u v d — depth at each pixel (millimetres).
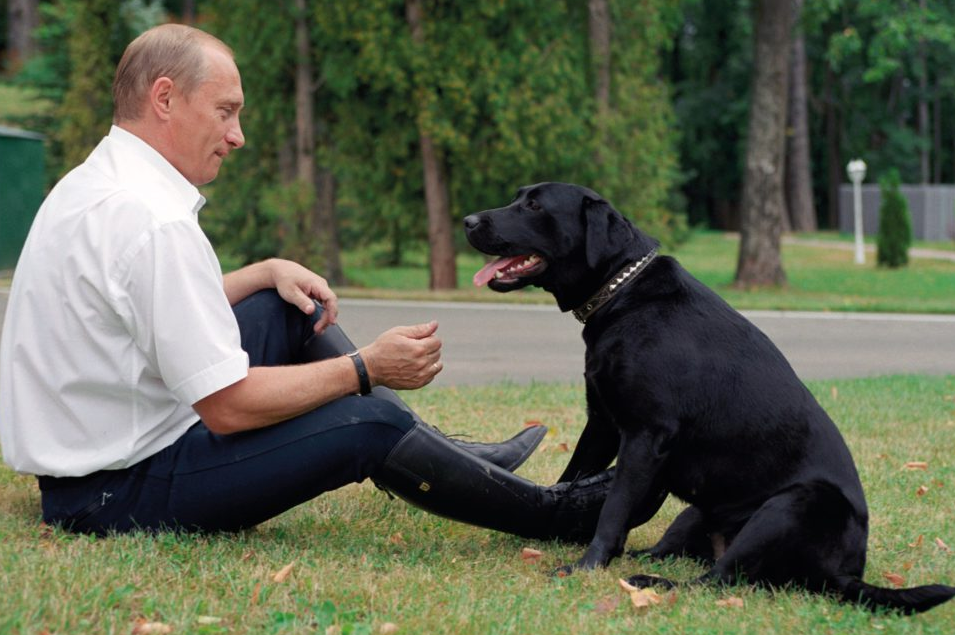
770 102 18359
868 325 12633
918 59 41531
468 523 3518
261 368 3100
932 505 4637
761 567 3283
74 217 3020
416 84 15523
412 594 3031
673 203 33781
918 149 46812
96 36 18609
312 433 3166
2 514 3561
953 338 11594
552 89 15469
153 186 3068
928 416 6809
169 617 2660
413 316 12594
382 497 4316
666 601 3172
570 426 6191
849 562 3301
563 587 3240
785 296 16891
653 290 3604
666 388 3457
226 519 3258
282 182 17078
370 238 19141
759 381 3486
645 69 17031
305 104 16031
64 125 19172
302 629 2664
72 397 3092
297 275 3547
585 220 3734
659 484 3637
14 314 3139
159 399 3119
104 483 3207
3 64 39625
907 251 24531
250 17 15867
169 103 3072
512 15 15438
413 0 15195
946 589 3041
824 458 3428
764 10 18234
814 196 49062
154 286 2928
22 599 2617
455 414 6402
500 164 15609
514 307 13797
